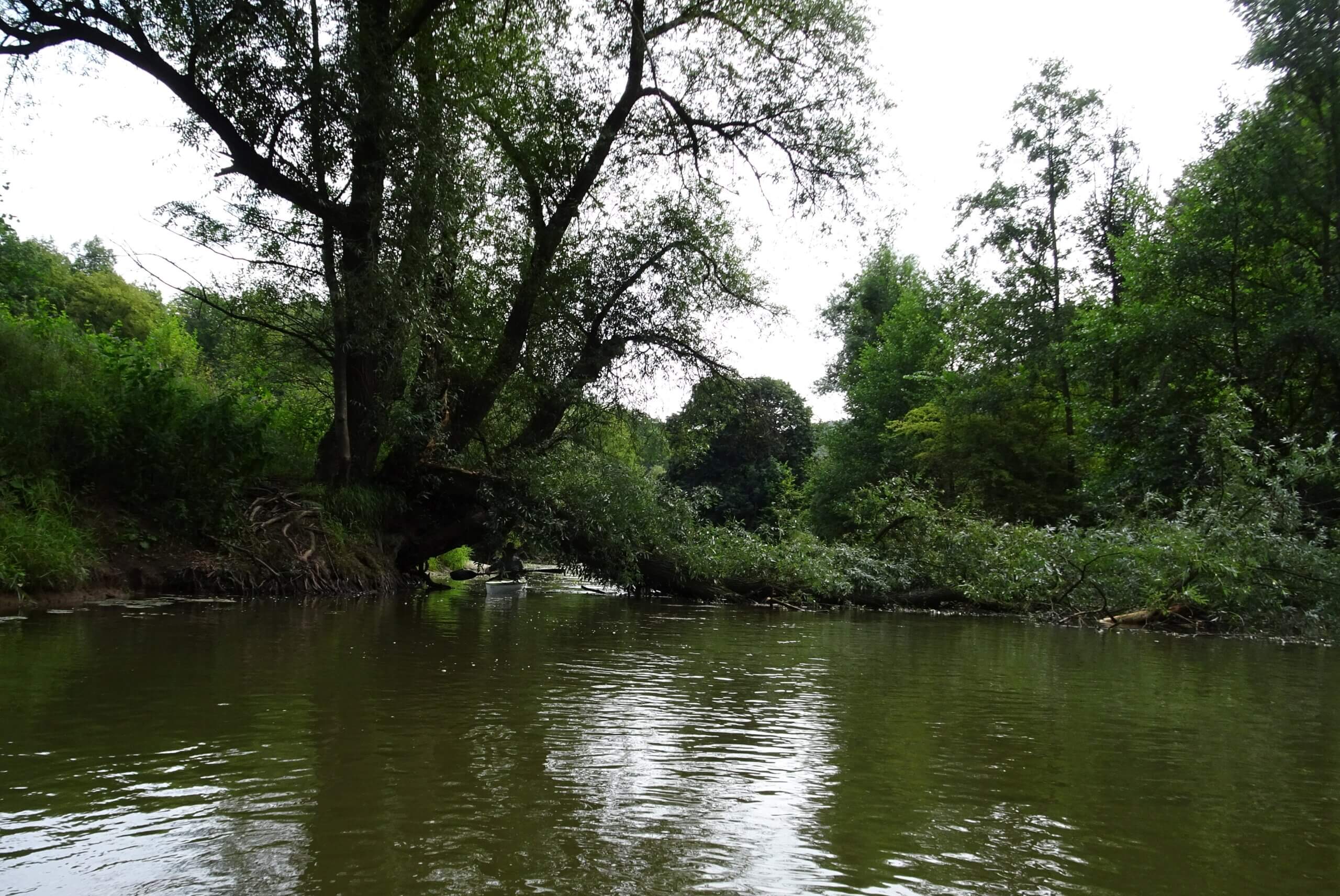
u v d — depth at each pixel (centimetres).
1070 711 425
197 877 184
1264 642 922
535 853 204
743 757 308
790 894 185
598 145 1383
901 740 346
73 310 3338
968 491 2492
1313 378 1675
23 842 204
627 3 1373
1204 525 1083
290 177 1070
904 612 1278
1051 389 2502
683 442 1656
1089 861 214
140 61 998
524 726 343
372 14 1086
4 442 866
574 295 1408
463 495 1370
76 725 324
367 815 228
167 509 966
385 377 1224
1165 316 1773
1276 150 1631
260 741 306
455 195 1159
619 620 927
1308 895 195
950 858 213
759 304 1558
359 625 721
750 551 1399
